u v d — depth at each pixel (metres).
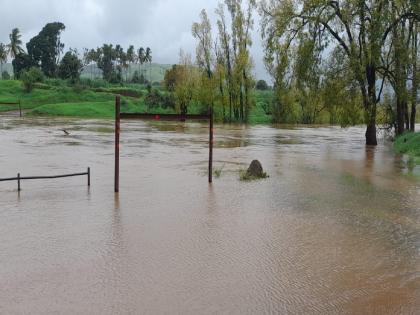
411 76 28.70
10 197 11.83
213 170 16.98
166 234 8.80
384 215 10.62
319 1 27.59
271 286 6.48
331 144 30.02
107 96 86.44
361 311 5.79
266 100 82.06
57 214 10.16
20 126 43.56
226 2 60.56
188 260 7.42
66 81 99.69
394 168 18.38
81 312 5.59
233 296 6.14
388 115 32.97
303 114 63.62
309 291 6.34
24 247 7.89
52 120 56.28
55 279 6.56
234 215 10.34
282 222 9.84
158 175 15.68
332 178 15.70
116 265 7.14
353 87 28.12
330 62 28.47
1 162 18.47
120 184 13.87
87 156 20.78
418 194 13.08
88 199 11.73
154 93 77.56
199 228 9.25
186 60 67.31
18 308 5.66
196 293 6.20
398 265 7.40
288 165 18.86
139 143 27.94
